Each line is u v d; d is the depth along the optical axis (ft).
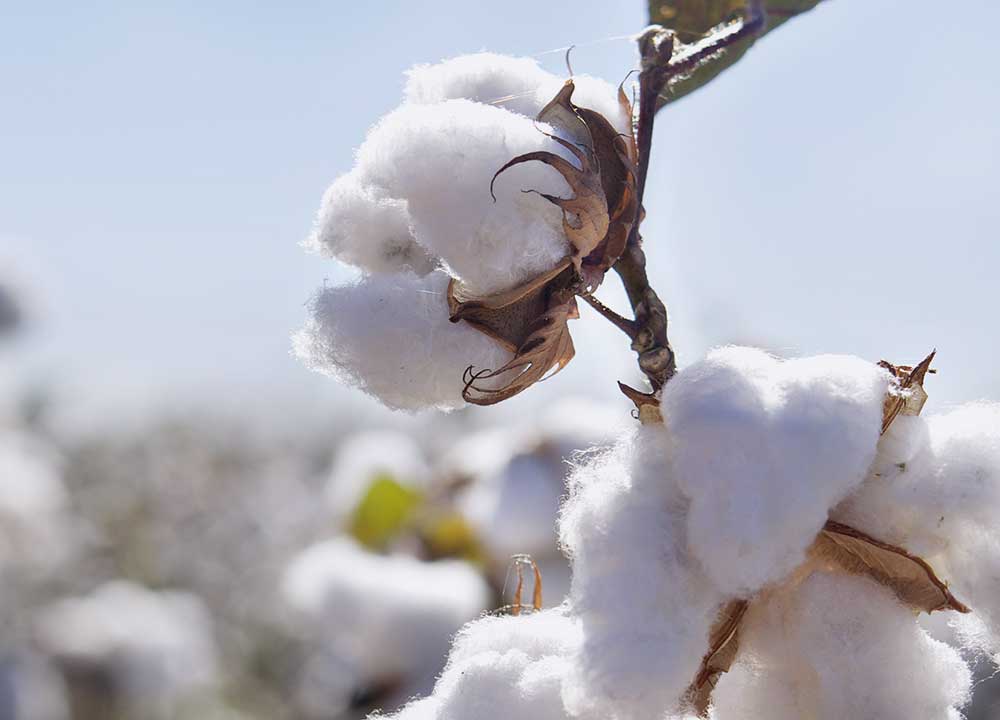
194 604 9.41
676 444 1.58
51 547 8.46
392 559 5.31
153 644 8.20
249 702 8.57
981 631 1.67
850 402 1.59
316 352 1.66
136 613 8.48
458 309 1.65
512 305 1.65
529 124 1.60
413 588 4.95
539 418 4.85
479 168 1.58
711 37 1.86
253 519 10.85
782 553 1.57
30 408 10.94
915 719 1.62
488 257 1.59
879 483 1.64
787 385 1.59
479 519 4.95
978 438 1.64
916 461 1.64
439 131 1.58
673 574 1.57
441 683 1.70
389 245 1.66
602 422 4.66
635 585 1.57
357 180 1.64
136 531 10.48
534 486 4.55
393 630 4.93
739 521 1.55
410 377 1.65
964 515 1.63
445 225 1.58
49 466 8.93
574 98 1.68
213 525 10.89
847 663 1.62
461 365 1.65
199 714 8.29
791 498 1.56
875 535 1.64
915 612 1.65
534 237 1.60
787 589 1.64
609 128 1.66
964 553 1.65
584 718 1.58
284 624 8.95
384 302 1.65
